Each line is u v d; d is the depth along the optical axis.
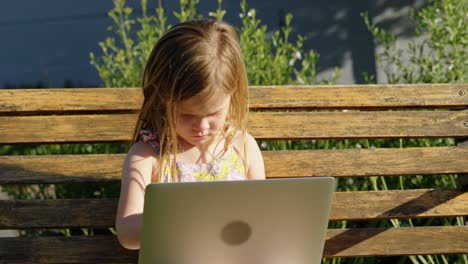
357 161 2.80
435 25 4.04
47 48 7.60
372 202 2.80
